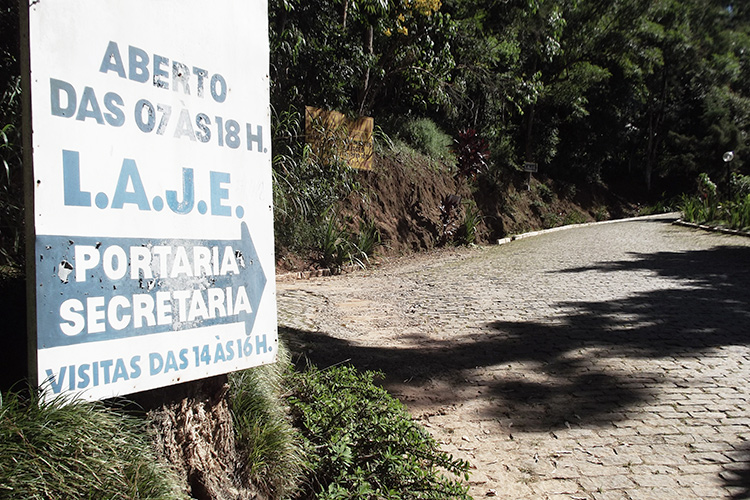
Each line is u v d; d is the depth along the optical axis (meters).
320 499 2.81
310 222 12.45
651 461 3.95
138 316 2.29
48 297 2.03
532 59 27.19
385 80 16.53
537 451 4.12
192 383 2.64
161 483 2.28
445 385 5.38
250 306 2.75
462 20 19.33
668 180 43.66
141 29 2.30
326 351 6.24
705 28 39.16
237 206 2.70
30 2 1.97
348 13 15.20
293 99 12.52
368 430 3.43
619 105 36.16
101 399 2.17
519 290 10.12
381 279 11.64
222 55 2.63
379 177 16.53
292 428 3.38
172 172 2.42
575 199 33.84
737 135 39.78
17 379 2.76
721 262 13.05
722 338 6.81
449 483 3.14
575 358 6.14
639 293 9.59
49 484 1.92
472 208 20.06
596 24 27.41
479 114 24.56
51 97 2.03
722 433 4.34
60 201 2.06
